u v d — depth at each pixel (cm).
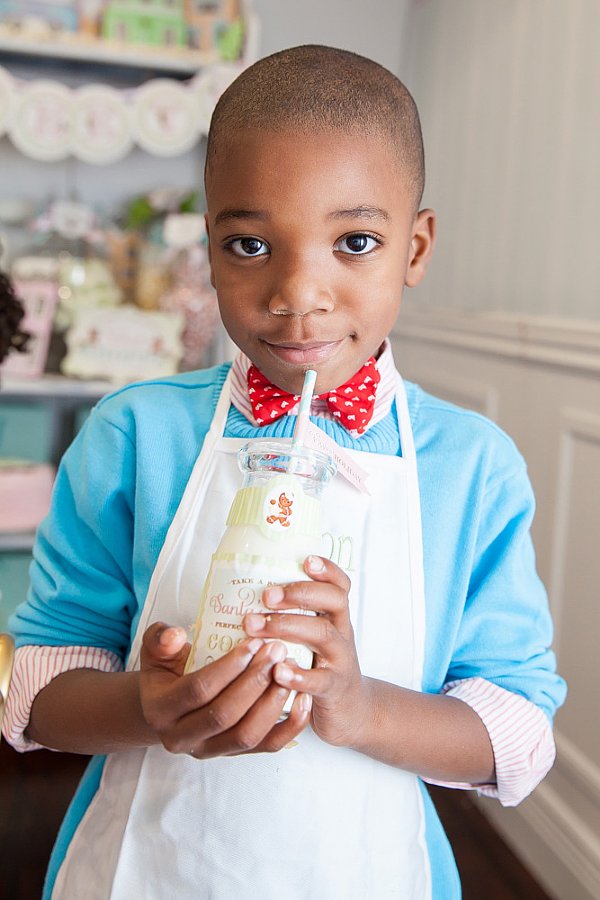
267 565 60
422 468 86
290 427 85
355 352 76
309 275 71
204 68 242
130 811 80
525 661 86
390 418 89
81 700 78
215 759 79
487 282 235
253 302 73
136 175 275
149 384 93
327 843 78
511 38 222
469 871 190
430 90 270
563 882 182
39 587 89
